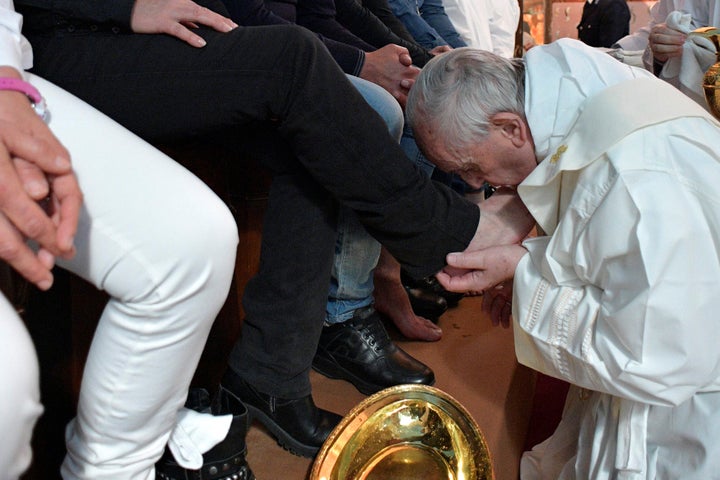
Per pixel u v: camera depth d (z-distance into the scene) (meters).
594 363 0.89
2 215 0.59
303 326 1.11
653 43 1.72
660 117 0.90
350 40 1.90
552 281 0.96
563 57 1.03
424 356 1.61
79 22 0.95
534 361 1.03
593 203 0.89
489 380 1.52
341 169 0.98
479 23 3.09
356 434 1.15
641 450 0.96
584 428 1.10
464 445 1.15
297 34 0.94
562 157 0.94
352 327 1.41
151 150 0.80
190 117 0.95
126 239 0.74
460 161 1.08
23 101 0.69
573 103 0.99
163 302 0.75
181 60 0.93
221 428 0.98
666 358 0.84
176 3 0.95
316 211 1.08
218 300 0.81
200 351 0.84
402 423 1.18
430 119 1.05
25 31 0.96
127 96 0.94
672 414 0.95
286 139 1.00
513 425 1.43
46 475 1.03
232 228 0.80
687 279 0.82
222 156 1.41
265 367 1.12
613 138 0.90
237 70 0.93
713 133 0.92
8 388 0.55
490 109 1.01
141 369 0.78
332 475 1.10
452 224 1.05
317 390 1.42
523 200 1.01
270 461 1.20
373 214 1.02
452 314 1.86
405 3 2.54
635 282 0.83
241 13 1.47
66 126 0.77
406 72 1.43
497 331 1.75
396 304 1.64
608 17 5.17
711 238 0.84
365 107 0.99
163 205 0.75
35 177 0.61
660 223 0.82
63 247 0.61
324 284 1.12
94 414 0.80
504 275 1.04
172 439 0.95
